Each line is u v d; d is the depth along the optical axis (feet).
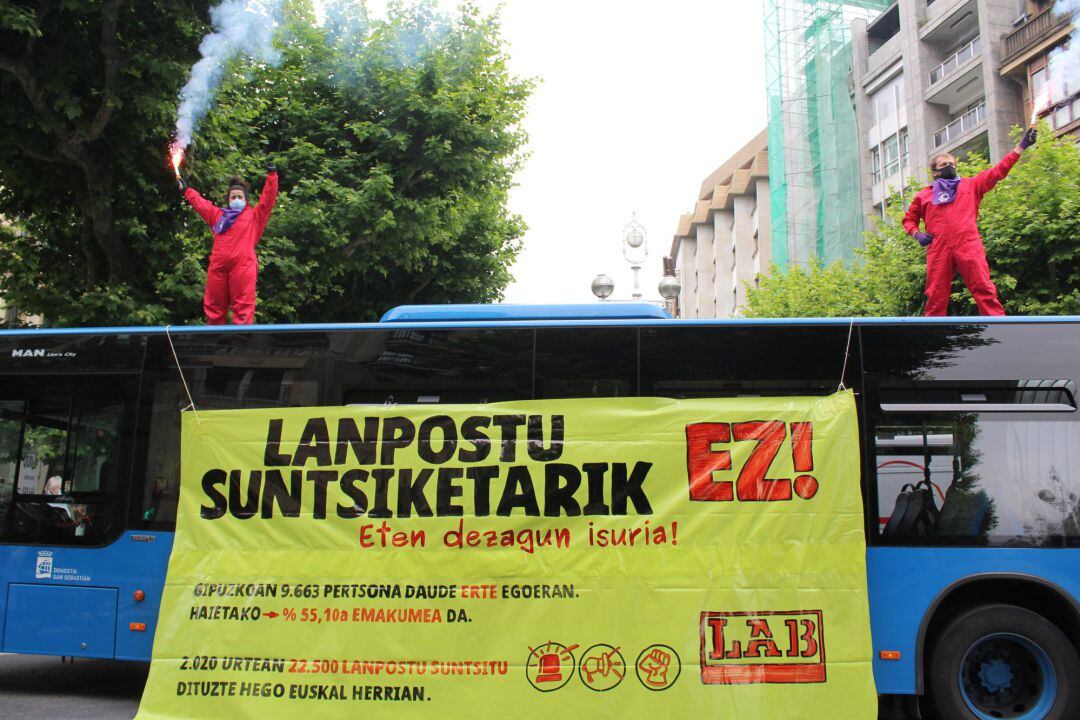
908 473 17.44
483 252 53.72
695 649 16.21
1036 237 41.83
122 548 19.04
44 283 37.96
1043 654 16.69
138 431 19.44
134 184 33.81
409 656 16.51
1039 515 17.15
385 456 17.48
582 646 16.37
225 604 16.99
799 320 18.28
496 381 18.52
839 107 118.21
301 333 19.29
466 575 16.79
